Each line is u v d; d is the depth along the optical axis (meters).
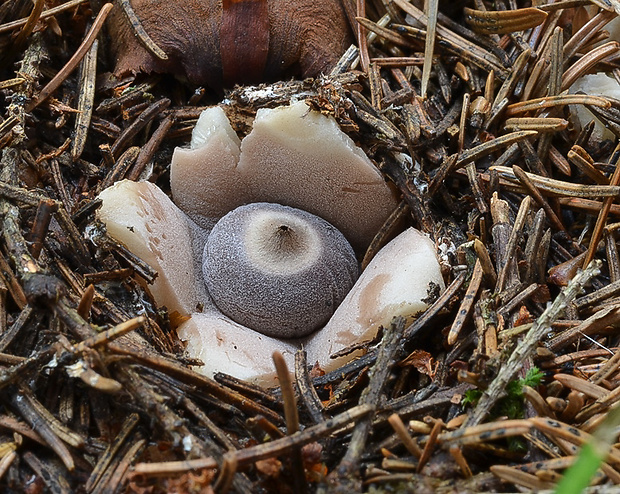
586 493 0.10
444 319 0.13
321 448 0.10
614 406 0.11
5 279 0.12
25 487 0.10
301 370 0.12
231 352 0.13
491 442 0.11
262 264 0.13
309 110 0.13
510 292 0.12
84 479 0.10
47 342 0.11
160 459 0.10
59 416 0.11
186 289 0.13
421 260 0.13
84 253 0.12
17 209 0.12
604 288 0.12
